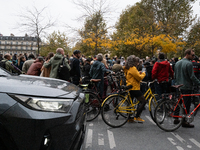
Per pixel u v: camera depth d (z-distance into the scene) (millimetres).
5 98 1862
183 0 31484
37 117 1826
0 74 2742
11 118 1796
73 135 2039
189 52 4652
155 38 21875
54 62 5438
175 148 3348
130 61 4402
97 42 15516
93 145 3400
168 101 4309
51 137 1864
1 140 1812
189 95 4527
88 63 7266
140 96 4422
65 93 2242
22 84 2176
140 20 25641
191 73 4492
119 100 4484
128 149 3266
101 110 4355
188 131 4285
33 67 6035
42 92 2045
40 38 16188
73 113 2129
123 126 4559
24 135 1788
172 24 25047
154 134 4039
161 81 5348
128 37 24953
